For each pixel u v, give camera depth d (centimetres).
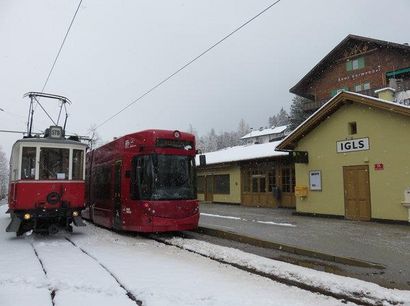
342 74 4128
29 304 564
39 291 634
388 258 911
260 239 1169
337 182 1723
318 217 1784
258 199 2566
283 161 2377
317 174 1814
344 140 1703
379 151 1569
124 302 583
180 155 1348
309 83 4428
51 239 1265
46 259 902
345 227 1423
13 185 1288
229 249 1050
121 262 873
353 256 927
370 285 699
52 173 1273
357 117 1658
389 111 1533
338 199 1716
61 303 574
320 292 683
